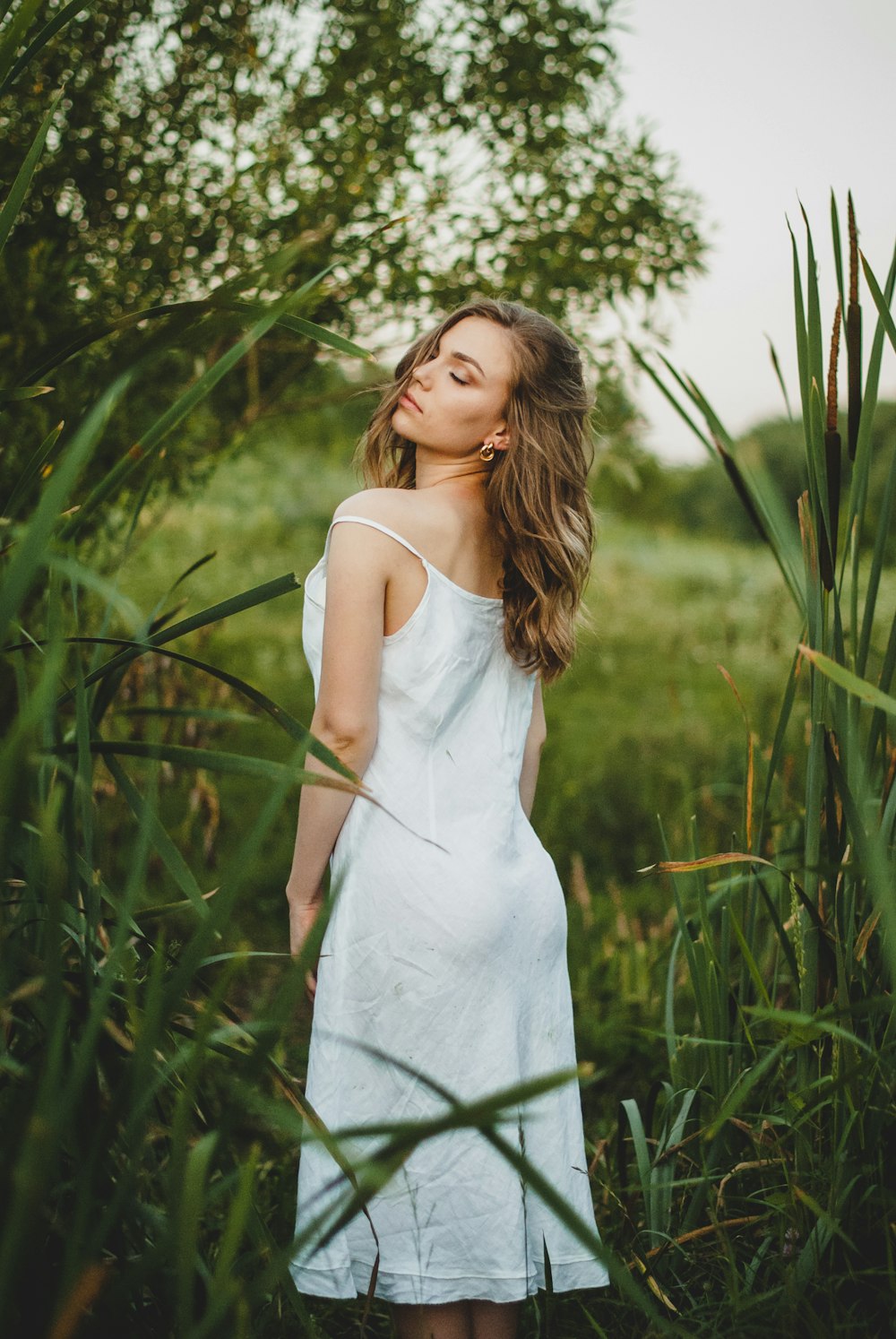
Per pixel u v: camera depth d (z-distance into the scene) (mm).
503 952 1640
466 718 1711
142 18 2662
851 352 1542
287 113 2818
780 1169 1727
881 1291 1478
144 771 3018
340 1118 1619
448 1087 1604
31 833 1371
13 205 1266
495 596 1771
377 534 1588
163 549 7562
